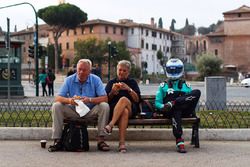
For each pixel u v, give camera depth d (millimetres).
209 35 90312
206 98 13000
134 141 7477
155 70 108125
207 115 10477
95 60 75438
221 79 12938
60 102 6633
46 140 7434
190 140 7535
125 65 7098
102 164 5660
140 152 6520
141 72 70312
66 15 83000
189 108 6777
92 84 6941
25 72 82750
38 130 7465
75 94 6910
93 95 6934
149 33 105688
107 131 6461
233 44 87875
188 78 72062
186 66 78625
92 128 7621
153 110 7129
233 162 5848
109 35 95625
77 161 5836
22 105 12195
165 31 113438
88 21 95375
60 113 6578
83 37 95375
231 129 7613
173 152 6523
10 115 9438
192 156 6234
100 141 6668
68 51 98438
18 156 6137
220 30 92250
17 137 7473
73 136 6477
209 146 7016
